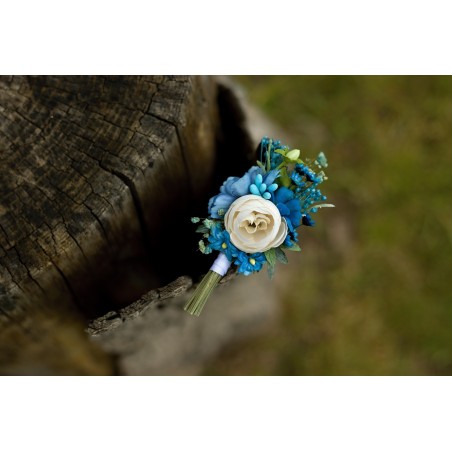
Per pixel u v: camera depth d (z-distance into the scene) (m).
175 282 0.42
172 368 0.67
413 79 0.85
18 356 0.54
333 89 0.84
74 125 0.44
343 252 0.81
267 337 0.77
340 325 0.79
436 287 0.80
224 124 0.55
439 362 0.78
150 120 0.44
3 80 0.45
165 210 0.49
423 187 0.82
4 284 0.42
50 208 0.42
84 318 0.50
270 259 0.40
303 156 0.81
